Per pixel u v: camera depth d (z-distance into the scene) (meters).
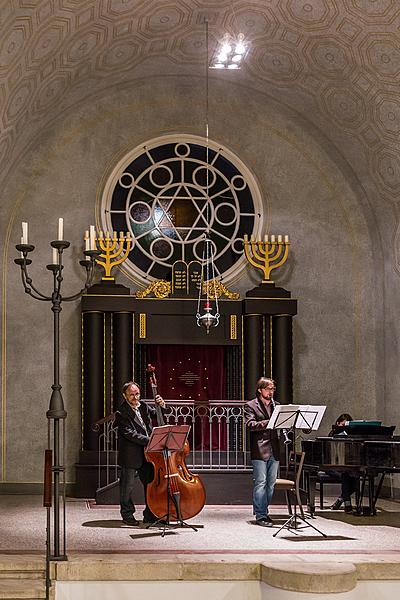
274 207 14.66
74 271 14.05
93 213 14.23
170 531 9.70
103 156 14.37
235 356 14.09
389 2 11.27
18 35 10.62
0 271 13.89
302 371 14.36
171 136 14.55
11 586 7.59
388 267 14.08
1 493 13.54
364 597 7.86
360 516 11.20
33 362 13.81
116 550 8.41
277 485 10.23
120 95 14.49
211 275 14.35
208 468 12.95
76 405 13.82
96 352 13.45
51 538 9.11
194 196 14.60
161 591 7.81
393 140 13.19
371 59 12.41
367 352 14.49
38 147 14.18
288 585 7.51
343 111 13.76
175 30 12.80
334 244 14.67
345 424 12.04
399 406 13.49
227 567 7.85
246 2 11.94
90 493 13.12
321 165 14.80
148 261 14.39
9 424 13.67
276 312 13.84
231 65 13.27
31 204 14.09
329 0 11.64
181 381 14.08
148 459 9.91
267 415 10.15
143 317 13.78
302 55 13.10
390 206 13.91
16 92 11.80
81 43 12.20
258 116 14.80
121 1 11.58
